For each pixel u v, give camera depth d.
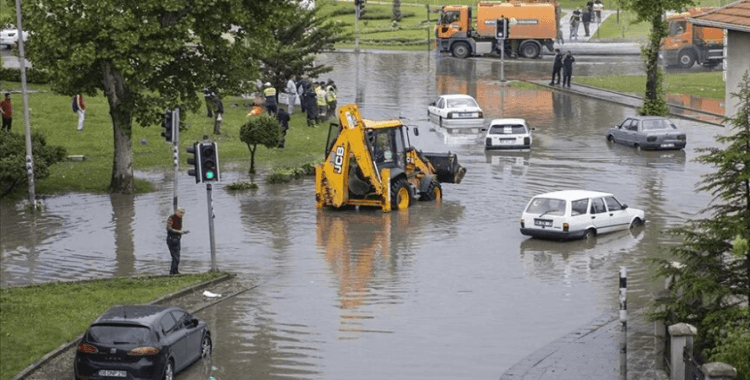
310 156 71.44
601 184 60.97
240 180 63.62
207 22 57.66
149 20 56.28
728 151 27.44
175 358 29.44
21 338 32.41
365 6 161.00
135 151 71.12
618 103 91.88
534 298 38.56
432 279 41.38
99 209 55.47
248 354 32.25
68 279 41.69
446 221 52.50
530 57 122.69
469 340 33.56
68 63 55.34
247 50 60.41
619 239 48.28
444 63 119.62
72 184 61.56
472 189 60.66
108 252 46.31
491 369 30.64
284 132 74.31
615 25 144.25
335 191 54.97
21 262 44.50
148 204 56.84
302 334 34.31
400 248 46.75
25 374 29.81
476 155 71.88
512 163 68.62
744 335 25.28
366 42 135.50
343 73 111.69
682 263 29.25
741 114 27.91
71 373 30.16
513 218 53.03
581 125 83.12
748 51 37.12
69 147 70.19
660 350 29.53
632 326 34.94
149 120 58.38
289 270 42.94
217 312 37.00
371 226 51.56
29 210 55.19
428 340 33.59
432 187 57.72
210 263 44.22
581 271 42.50
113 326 28.58
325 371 30.58
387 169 54.78
